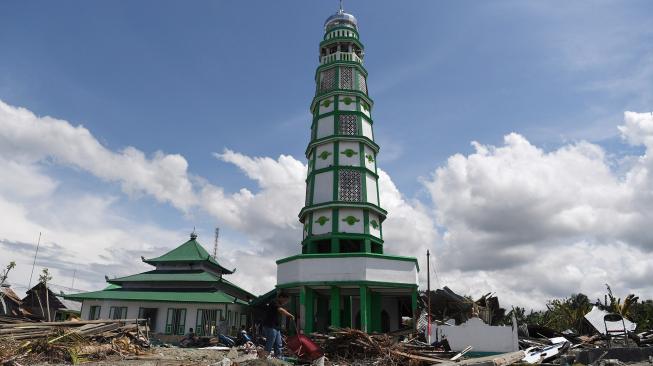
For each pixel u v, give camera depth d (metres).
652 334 27.77
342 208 32.25
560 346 19.30
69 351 14.63
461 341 22.36
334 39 38.34
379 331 30.41
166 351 18.42
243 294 42.00
